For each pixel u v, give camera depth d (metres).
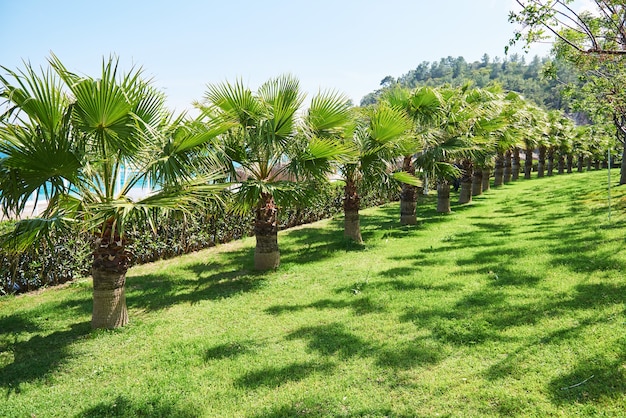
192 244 10.28
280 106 7.06
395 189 9.99
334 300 6.10
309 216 14.65
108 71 4.39
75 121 4.65
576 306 5.01
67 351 4.79
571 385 3.48
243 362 4.33
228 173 7.08
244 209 8.23
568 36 7.43
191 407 3.58
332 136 7.89
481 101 14.99
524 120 21.80
